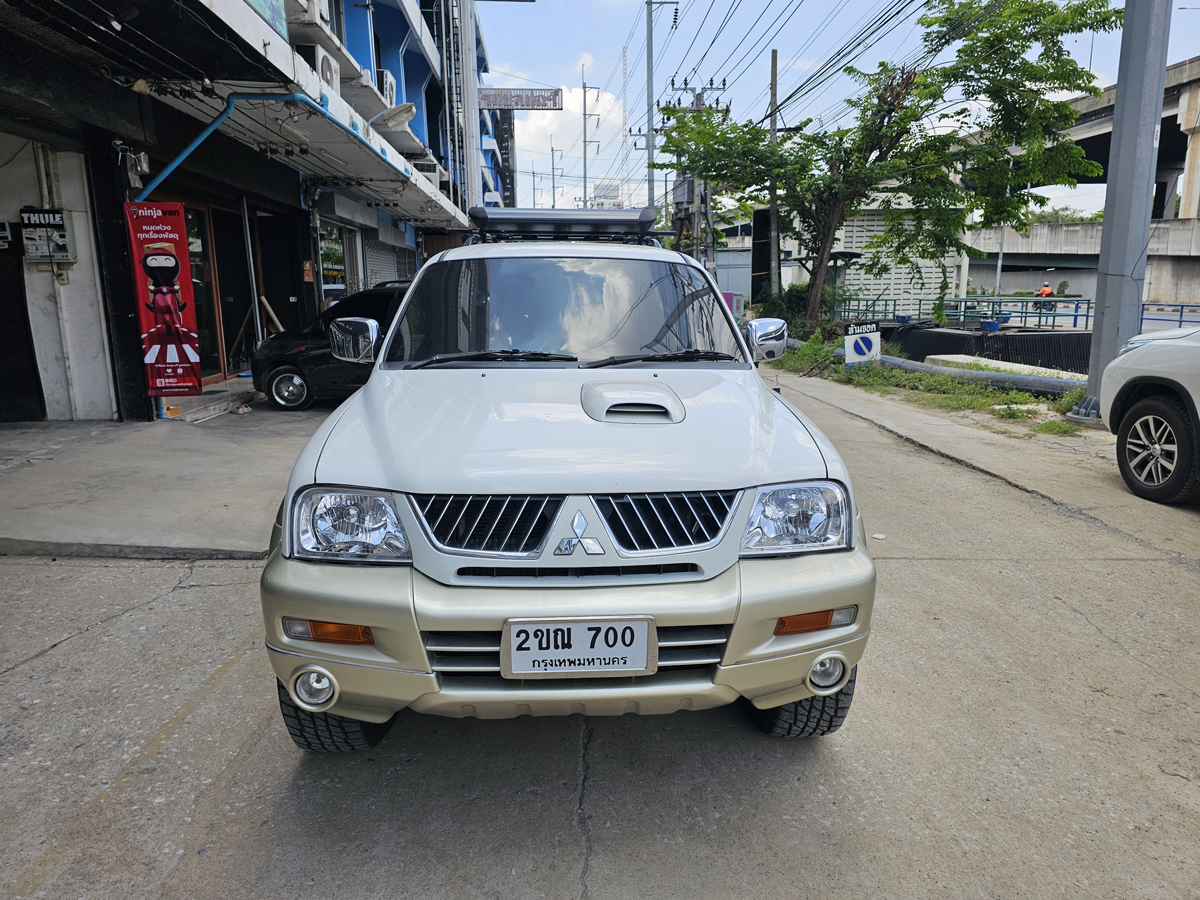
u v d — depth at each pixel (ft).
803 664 7.13
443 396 8.59
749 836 7.38
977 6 57.16
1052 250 141.59
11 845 7.09
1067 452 24.70
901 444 26.53
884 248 83.87
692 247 89.30
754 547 7.08
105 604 12.31
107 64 20.65
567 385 8.97
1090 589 13.62
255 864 6.92
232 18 17.40
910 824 7.58
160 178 24.27
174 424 25.25
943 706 9.74
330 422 8.48
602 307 10.77
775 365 56.18
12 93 18.03
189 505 16.60
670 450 7.39
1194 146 110.83
